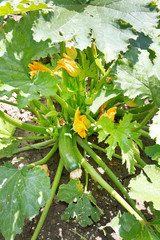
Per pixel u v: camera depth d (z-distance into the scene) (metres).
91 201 1.17
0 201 0.97
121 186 1.08
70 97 1.19
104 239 1.08
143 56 1.07
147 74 1.05
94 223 1.12
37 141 1.35
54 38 0.89
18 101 0.91
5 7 0.84
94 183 1.23
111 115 1.13
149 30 0.93
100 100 1.11
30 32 1.01
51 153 1.20
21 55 0.95
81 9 0.96
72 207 1.10
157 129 0.98
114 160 1.31
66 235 1.08
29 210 0.96
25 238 1.06
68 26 0.92
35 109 1.18
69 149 1.13
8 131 1.15
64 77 1.11
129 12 0.95
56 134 1.16
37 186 0.99
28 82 0.95
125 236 0.91
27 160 1.27
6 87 0.91
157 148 1.03
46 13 0.91
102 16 0.95
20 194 0.98
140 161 1.15
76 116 1.09
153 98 1.04
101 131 1.02
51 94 0.92
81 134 1.14
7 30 1.06
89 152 1.16
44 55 1.00
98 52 1.39
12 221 0.95
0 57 0.92
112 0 0.97
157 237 0.92
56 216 1.12
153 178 0.95
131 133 1.03
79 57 1.34
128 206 0.97
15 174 1.02
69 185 1.12
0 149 1.18
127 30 0.93
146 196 0.91
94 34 0.92
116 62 1.06
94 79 1.25
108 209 1.17
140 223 0.94
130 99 1.08
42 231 1.08
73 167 1.11
